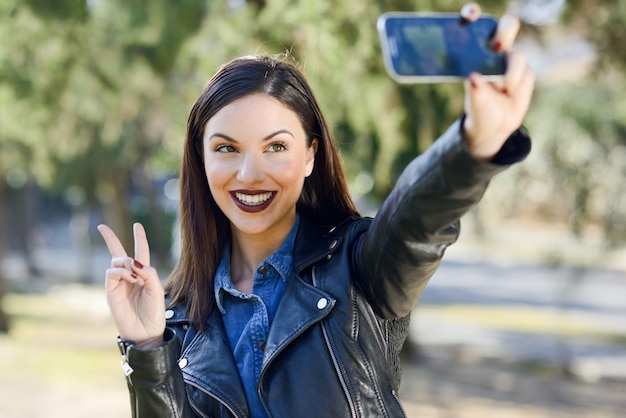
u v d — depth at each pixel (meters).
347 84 7.40
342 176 2.26
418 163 1.66
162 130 15.83
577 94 12.38
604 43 8.75
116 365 12.42
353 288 1.98
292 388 1.94
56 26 9.30
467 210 1.64
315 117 2.15
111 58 9.73
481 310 20.75
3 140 13.95
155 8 9.30
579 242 13.35
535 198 13.84
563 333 17.42
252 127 2.01
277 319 2.00
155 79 10.22
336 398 1.91
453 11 7.08
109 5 9.62
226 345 2.06
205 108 2.06
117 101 10.74
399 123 8.04
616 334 17.45
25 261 31.69
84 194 24.81
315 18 7.05
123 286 1.96
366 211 15.58
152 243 29.36
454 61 1.51
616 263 30.69
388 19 1.52
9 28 9.12
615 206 12.84
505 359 14.35
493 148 1.51
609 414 10.46
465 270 31.20
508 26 1.49
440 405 10.23
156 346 1.92
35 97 9.95
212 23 8.62
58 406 9.45
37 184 29.78
